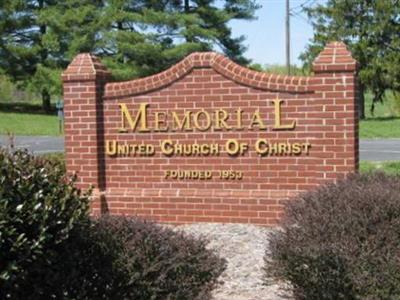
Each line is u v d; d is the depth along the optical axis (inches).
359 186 266.4
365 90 2011.6
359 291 216.7
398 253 216.4
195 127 411.2
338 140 383.9
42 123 1755.7
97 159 424.2
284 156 395.2
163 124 417.1
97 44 1749.5
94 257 197.2
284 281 245.9
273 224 393.1
